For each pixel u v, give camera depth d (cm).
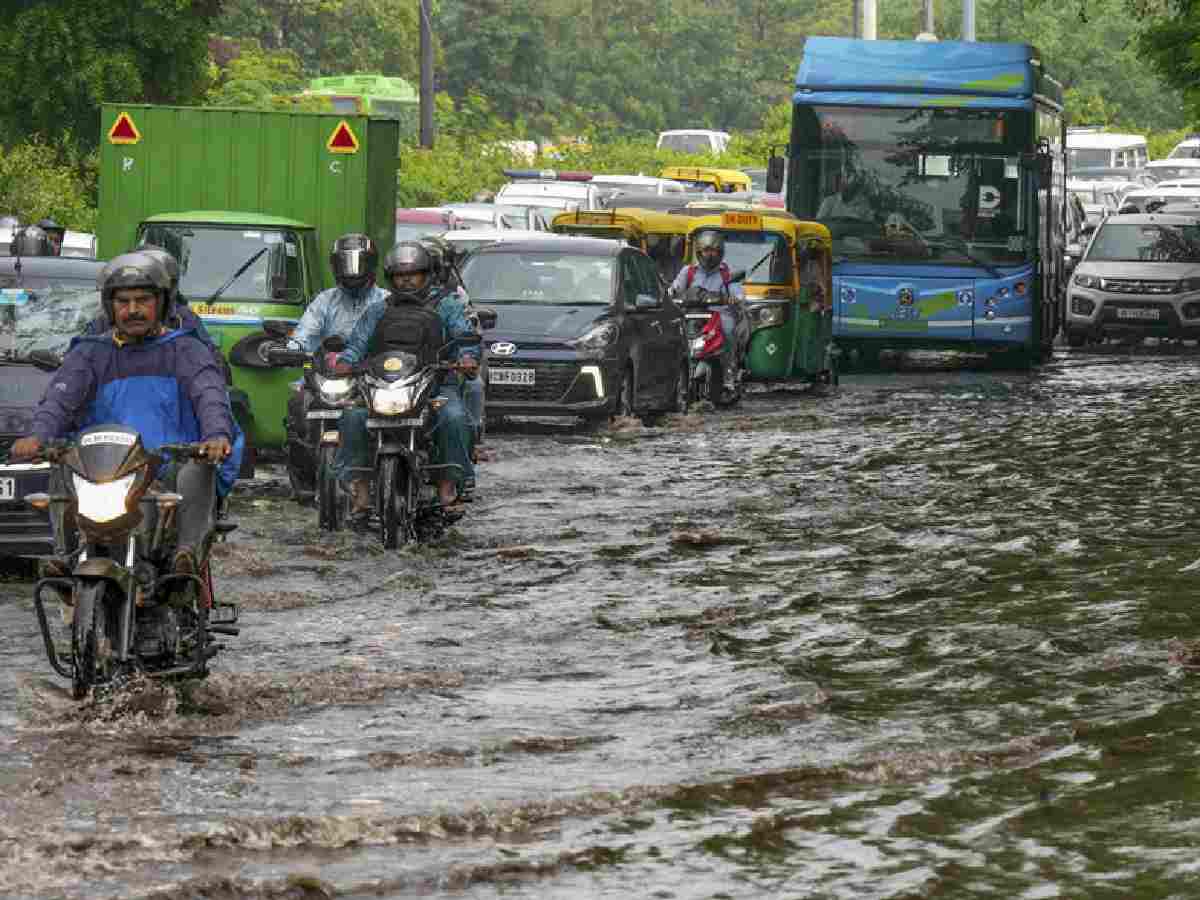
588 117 18712
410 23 16588
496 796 1415
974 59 5609
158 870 1254
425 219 6225
